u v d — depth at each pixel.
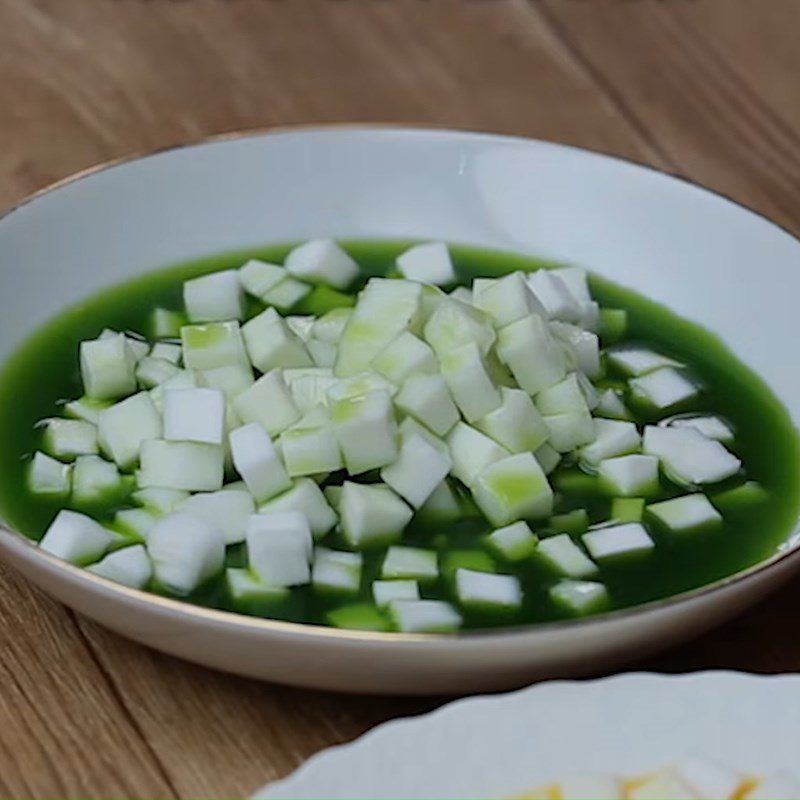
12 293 0.60
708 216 0.62
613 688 0.50
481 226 0.64
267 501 0.54
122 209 0.63
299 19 0.79
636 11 0.80
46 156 0.71
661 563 0.54
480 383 0.55
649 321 0.62
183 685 0.53
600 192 0.64
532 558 0.54
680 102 0.75
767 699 0.50
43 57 0.76
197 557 0.53
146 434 0.56
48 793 0.51
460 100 0.75
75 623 0.55
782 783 0.49
